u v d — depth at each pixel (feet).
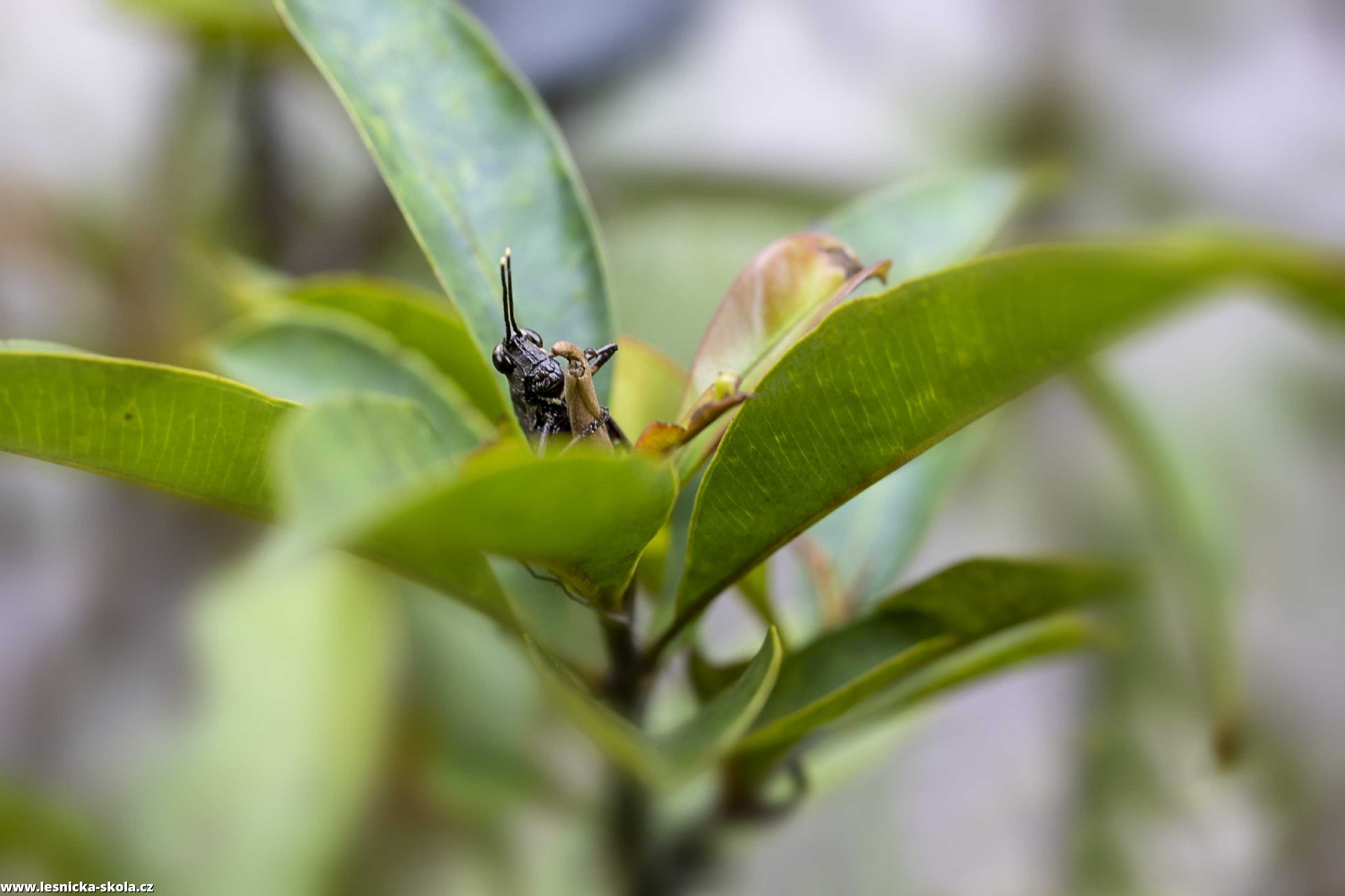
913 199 1.13
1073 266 0.88
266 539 1.37
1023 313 0.91
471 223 1.07
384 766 1.31
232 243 1.43
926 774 1.69
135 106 1.53
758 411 0.96
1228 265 0.87
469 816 1.29
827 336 0.94
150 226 1.40
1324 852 1.62
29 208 1.40
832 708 1.01
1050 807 1.65
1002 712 1.73
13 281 1.39
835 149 1.69
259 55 1.39
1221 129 1.87
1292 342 1.79
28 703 1.40
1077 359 0.92
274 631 1.30
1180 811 1.59
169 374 0.94
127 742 1.38
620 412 1.06
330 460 0.85
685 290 1.74
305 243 1.45
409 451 0.89
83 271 1.40
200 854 1.28
